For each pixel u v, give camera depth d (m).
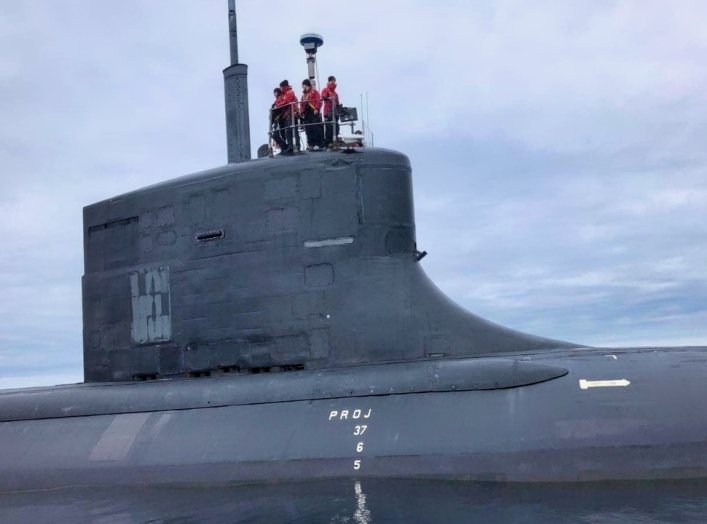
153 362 15.27
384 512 9.66
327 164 14.00
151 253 15.41
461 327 13.84
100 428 14.34
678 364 11.84
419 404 12.10
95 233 16.53
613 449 10.57
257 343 14.17
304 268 13.98
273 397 13.21
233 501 11.16
